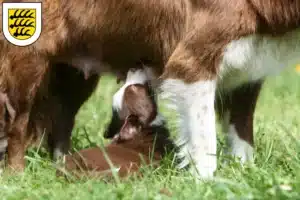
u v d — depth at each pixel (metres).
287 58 11.88
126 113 12.48
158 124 12.52
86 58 12.66
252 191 9.98
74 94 13.45
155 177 11.20
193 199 9.80
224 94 12.50
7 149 12.56
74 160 11.59
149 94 12.52
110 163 10.90
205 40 11.48
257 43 11.59
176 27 11.85
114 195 9.96
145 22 12.04
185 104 11.63
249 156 12.62
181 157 11.77
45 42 12.35
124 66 12.64
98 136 14.43
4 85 12.47
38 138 13.00
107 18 12.19
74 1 12.21
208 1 11.45
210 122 11.61
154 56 12.30
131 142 12.28
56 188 10.78
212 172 11.55
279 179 10.31
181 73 11.59
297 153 11.96
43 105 12.98
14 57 12.38
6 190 10.73
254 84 12.56
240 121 12.71
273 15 11.37
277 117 16.89
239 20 11.35
